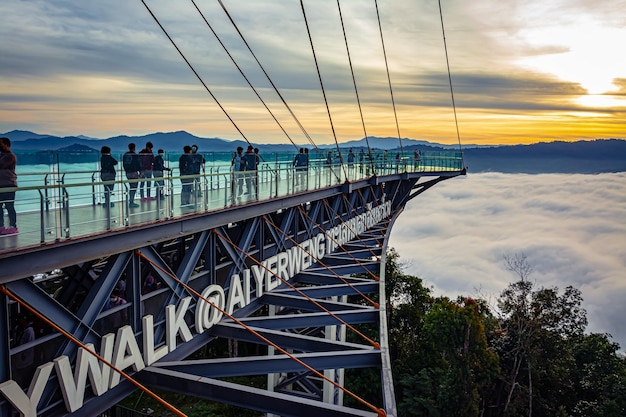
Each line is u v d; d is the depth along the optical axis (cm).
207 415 3344
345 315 2036
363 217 4069
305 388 2791
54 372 1107
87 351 1148
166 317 1477
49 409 1093
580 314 5622
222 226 1853
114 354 1255
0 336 993
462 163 6003
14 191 1038
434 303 6069
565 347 5669
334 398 2817
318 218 3062
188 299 1579
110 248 1269
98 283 1242
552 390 5338
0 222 1038
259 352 4531
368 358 1616
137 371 1344
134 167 1488
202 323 1662
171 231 1512
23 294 1045
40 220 1098
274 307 2847
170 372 1370
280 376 2870
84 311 1195
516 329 5556
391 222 4894
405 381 4678
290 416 1300
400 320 5722
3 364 997
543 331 5475
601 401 5081
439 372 4662
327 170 3152
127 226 1329
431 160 5956
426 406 4397
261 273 2141
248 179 2014
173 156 1855
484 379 4872
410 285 5969
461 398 4450
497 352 5550
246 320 1897
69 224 1160
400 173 5297
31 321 1305
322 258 3016
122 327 1289
